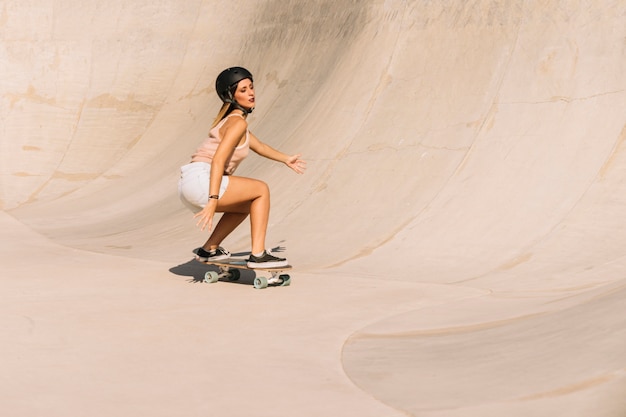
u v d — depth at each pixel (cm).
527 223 805
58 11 1853
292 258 865
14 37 1811
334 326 543
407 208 905
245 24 1692
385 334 516
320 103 1220
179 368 432
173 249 969
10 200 1541
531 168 866
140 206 1333
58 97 1764
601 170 822
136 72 1767
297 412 360
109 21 1838
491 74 997
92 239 1090
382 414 356
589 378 359
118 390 390
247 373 424
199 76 1717
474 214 846
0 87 1766
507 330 485
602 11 937
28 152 1680
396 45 1156
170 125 1673
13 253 952
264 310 596
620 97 867
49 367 430
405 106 1059
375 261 818
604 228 760
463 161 926
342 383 405
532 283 690
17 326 532
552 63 945
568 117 891
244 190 674
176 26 1794
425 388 389
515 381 378
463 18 1083
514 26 1012
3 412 353
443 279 737
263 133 1311
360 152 1041
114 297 647
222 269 736
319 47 1401
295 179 1074
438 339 491
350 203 963
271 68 1512
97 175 1602
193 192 668
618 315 424
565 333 431
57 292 671
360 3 1325
